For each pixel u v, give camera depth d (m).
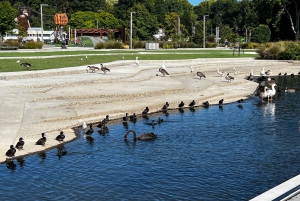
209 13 175.62
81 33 124.44
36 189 13.80
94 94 28.12
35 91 28.28
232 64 56.00
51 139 19.20
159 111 26.70
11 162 16.28
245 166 16.16
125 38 106.56
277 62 58.94
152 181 14.57
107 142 19.38
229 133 21.17
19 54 58.94
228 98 32.06
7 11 94.38
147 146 18.80
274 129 22.00
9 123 20.64
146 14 118.19
